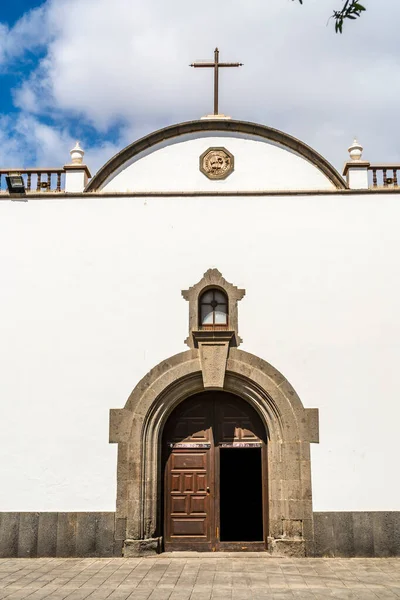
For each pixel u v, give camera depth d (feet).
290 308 47.14
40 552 44.37
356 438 45.24
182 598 33.60
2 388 46.62
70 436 45.83
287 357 46.50
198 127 50.24
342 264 47.62
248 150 50.06
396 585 36.32
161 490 46.98
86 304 47.62
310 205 48.44
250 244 48.06
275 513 45.06
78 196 49.06
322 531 44.09
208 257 47.98
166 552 45.75
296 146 49.73
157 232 48.44
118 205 48.91
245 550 46.01
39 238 48.73
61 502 45.01
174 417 48.16
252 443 47.44
